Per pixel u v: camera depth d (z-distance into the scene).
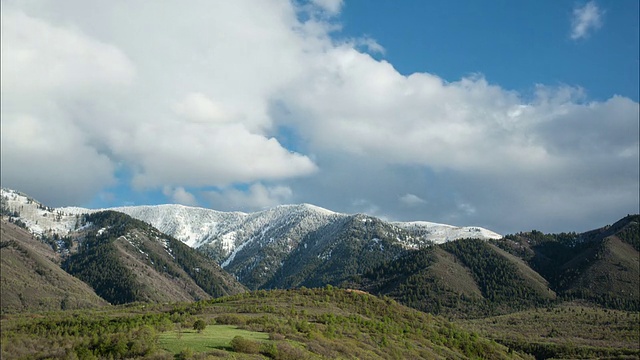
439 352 127.25
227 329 93.19
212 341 74.94
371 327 127.81
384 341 111.12
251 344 71.69
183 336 79.38
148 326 87.19
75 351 73.81
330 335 99.56
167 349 69.56
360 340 107.62
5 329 116.94
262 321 105.62
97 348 73.06
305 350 79.94
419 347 124.69
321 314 135.12
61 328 112.44
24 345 91.50
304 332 98.94
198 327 89.00
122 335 75.31
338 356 83.69
